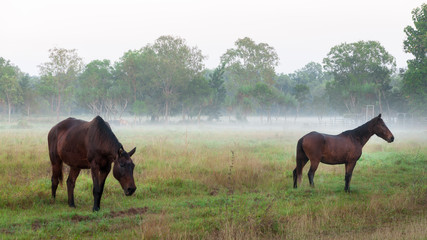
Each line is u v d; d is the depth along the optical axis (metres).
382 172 13.66
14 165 12.31
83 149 8.16
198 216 7.29
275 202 8.39
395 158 16.77
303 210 7.66
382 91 66.81
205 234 6.03
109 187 9.74
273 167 13.77
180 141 23.08
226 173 11.67
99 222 6.72
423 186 10.51
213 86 78.62
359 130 10.80
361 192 10.19
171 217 7.07
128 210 7.79
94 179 7.93
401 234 6.14
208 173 12.16
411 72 52.47
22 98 73.81
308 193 9.77
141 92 73.25
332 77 134.62
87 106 70.62
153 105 70.19
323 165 14.73
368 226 6.87
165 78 69.44
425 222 6.83
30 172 11.40
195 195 9.73
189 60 71.50
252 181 11.26
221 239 5.80
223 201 8.68
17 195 8.41
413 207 8.38
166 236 5.85
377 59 76.06
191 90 69.56
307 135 10.74
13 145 18.66
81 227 6.36
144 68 69.44
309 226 6.65
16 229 6.21
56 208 8.08
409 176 12.78
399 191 9.93
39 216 7.17
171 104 72.94
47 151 15.89
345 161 10.66
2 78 70.88
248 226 6.28
